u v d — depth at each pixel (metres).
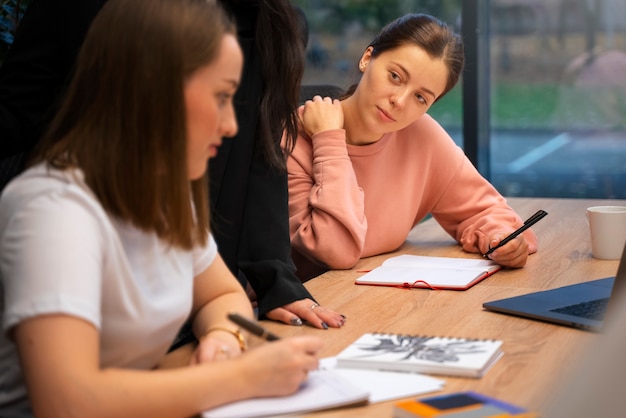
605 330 0.38
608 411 0.36
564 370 1.19
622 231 2.02
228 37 1.08
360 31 4.01
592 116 3.98
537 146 4.07
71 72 1.35
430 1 3.95
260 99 1.69
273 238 1.64
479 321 1.48
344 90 2.32
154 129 1.04
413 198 2.25
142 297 1.10
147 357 1.17
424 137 2.27
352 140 2.17
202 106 1.06
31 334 0.94
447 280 1.79
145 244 1.12
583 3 3.89
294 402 1.03
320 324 1.46
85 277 0.97
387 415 1.02
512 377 1.17
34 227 0.99
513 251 1.95
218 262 1.38
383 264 2.03
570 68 3.96
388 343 1.29
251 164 1.69
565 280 1.84
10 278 0.98
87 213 1.02
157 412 0.96
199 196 1.25
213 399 1.00
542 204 2.87
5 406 1.14
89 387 0.93
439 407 0.98
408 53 1.99
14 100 1.57
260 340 1.39
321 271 2.14
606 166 4.02
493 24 3.99
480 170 4.06
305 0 4.02
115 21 1.05
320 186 2.02
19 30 1.58
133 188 1.05
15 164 1.86
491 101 4.07
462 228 2.28
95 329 0.97
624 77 3.91
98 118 1.06
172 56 1.02
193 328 1.37
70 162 1.06
